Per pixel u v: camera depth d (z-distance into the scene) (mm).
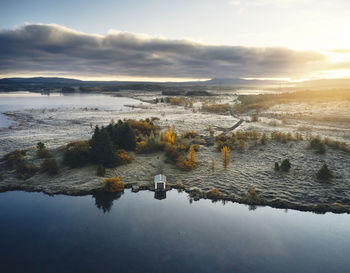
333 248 38438
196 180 63594
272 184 59438
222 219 46875
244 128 127688
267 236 41500
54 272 33000
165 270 33500
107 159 69875
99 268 33750
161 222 45812
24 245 38812
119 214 48688
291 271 33469
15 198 54719
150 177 65625
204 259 35781
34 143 93188
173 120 160625
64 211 49719
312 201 52000
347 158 74000
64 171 67000
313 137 94312
